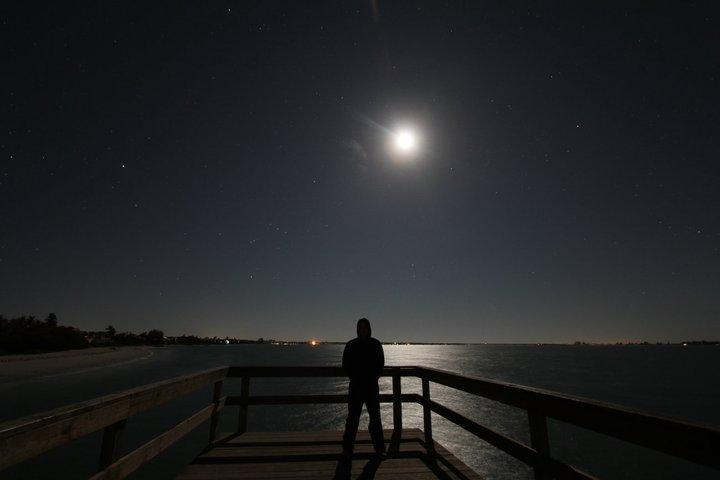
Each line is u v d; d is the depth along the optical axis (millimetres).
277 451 4293
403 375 5000
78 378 46062
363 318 4480
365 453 4258
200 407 27438
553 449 20203
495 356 167375
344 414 25562
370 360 4227
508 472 15625
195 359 99750
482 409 29906
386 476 3566
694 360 142625
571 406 2094
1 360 62344
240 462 3934
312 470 3723
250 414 25391
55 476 13359
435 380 4395
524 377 60938
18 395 32344
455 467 3754
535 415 2443
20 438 1430
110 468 2154
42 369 55438
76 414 1807
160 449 2914
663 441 1511
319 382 50281
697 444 1355
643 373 74562
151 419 22938
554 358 152125
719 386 50500
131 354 107750
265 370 5078
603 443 21344
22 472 13688
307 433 5078
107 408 2117
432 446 4363
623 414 1716
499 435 2906
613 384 51594
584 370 80938
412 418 25641
